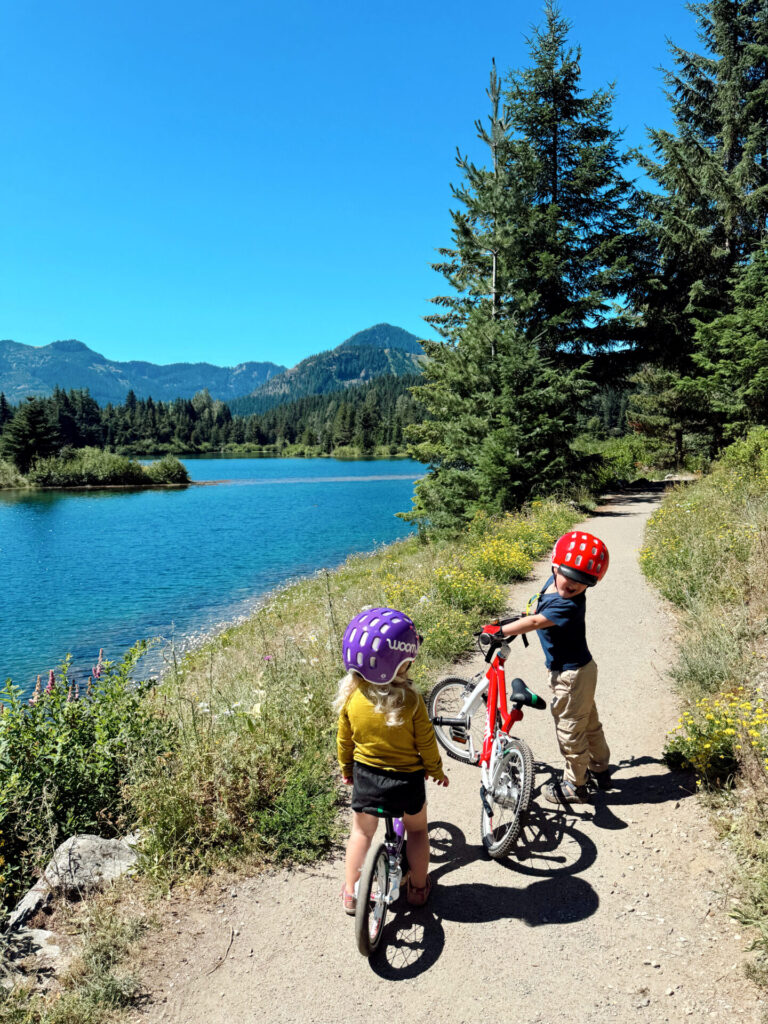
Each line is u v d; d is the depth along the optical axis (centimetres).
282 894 357
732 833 363
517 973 290
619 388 2917
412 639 290
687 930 306
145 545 3061
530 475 1888
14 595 1958
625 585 998
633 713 545
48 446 9056
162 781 421
